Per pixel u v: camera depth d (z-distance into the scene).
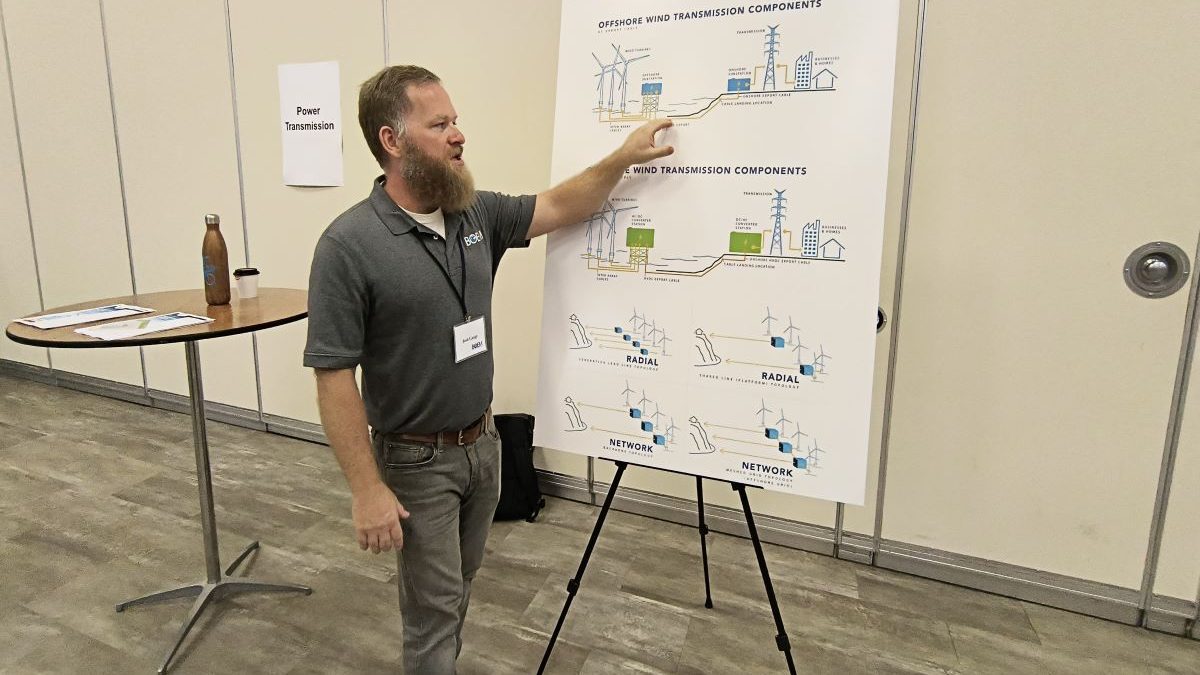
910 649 2.01
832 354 1.48
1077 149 1.98
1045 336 2.11
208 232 2.13
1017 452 2.20
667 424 1.65
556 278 1.75
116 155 3.74
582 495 2.94
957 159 2.12
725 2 1.54
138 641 2.00
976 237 2.14
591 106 1.71
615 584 2.33
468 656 1.95
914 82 2.13
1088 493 2.13
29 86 3.88
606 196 1.68
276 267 3.48
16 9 3.79
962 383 2.24
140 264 3.86
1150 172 1.91
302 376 3.51
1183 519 2.02
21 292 4.31
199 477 2.13
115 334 1.74
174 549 2.50
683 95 1.60
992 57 2.03
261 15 3.19
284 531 2.66
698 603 2.23
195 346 2.06
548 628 2.09
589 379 1.73
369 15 2.97
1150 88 1.87
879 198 1.43
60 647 1.96
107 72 3.64
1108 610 2.16
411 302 1.37
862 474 1.47
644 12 1.64
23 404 4.06
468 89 2.84
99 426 3.73
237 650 1.97
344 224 1.35
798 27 1.48
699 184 1.58
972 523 2.30
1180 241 1.91
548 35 2.64
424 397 1.43
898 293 2.27
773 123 1.51
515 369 2.98
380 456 1.49
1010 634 2.09
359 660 1.94
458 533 1.59
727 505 2.68
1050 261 2.06
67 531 2.61
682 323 1.62
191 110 3.47
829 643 2.04
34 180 4.04
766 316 1.54
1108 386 2.06
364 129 1.43
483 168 2.88
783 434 1.54
